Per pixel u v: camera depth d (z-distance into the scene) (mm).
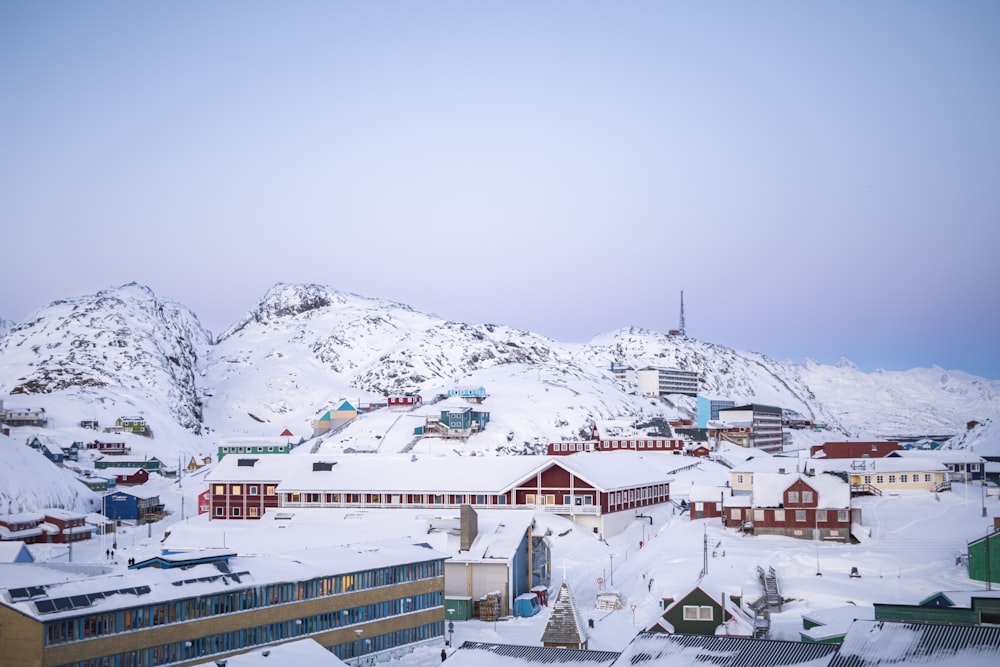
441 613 94188
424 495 158250
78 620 66312
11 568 86438
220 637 74875
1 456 194500
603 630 89812
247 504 169625
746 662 54531
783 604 98438
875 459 161500
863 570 108625
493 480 159375
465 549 111312
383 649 87688
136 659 69375
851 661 51250
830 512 126688
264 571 81062
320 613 82625
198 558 83312
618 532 159875
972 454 172250
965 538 118438
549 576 125875
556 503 156500
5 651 65375
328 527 128125
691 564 113562
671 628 80312
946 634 52062
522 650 61688
